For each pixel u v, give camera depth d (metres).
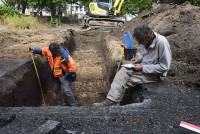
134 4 12.13
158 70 2.96
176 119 2.27
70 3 13.48
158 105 2.55
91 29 9.07
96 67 5.61
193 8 5.09
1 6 9.40
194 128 2.12
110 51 4.93
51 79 4.16
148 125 2.17
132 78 3.03
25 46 4.94
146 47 3.01
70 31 7.77
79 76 5.13
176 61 3.81
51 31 7.49
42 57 4.21
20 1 12.65
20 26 8.02
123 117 2.30
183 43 4.17
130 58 3.72
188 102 2.64
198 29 4.39
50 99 4.05
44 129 2.04
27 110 2.48
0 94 2.86
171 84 3.10
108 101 3.02
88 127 2.14
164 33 4.60
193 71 3.46
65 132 2.05
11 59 3.98
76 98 4.33
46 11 13.62
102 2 9.38
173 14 5.10
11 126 2.16
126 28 7.19
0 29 6.80
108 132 2.07
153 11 6.63
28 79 3.63
